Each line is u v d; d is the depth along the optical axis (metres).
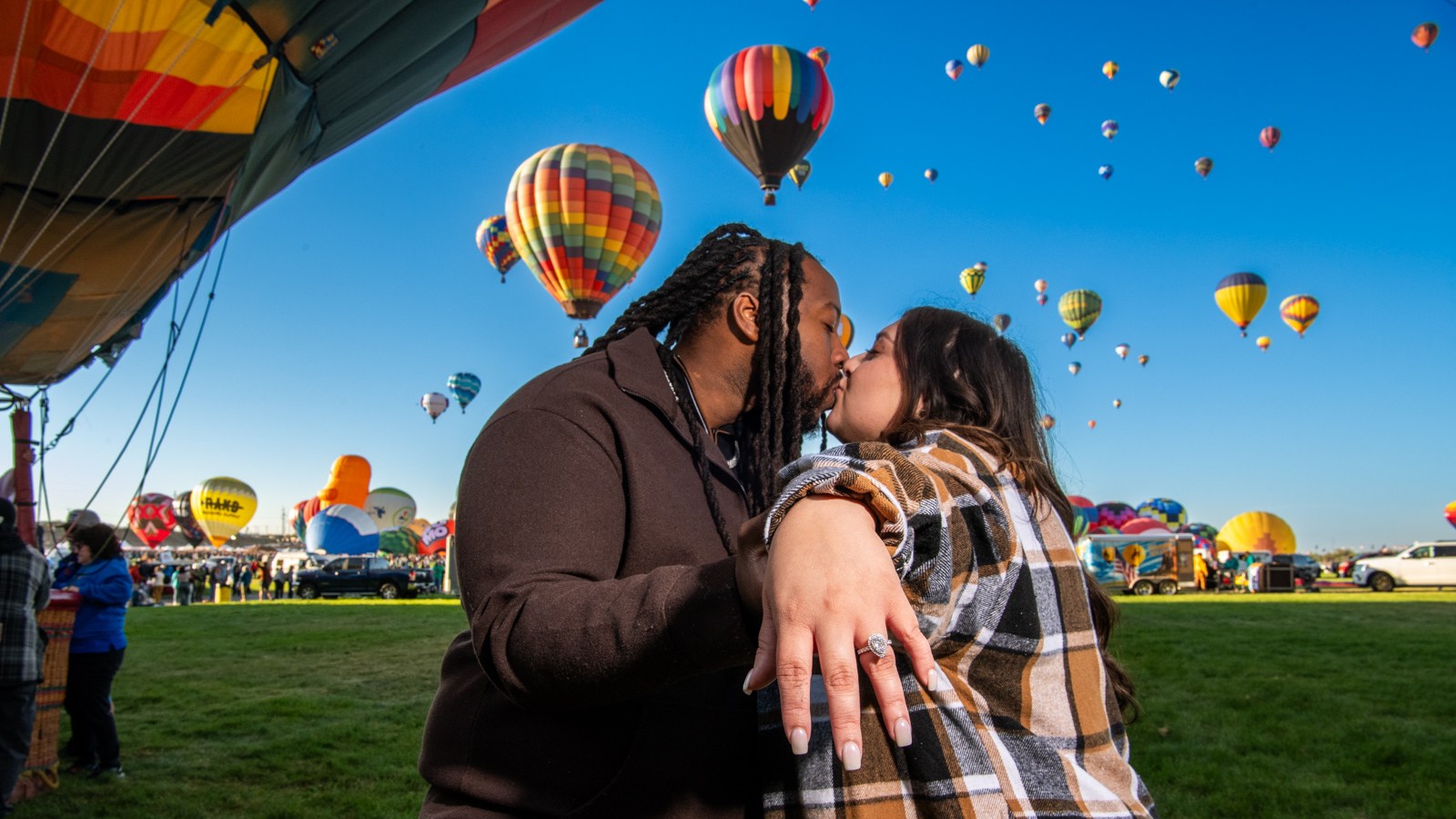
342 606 21.23
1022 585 0.79
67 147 6.11
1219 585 29.33
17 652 3.86
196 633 13.34
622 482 0.94
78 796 4.89
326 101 7.00
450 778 0.96
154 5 5.56
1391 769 5.15
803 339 1.25
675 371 1.19
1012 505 0.82
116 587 5.42
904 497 0.62
